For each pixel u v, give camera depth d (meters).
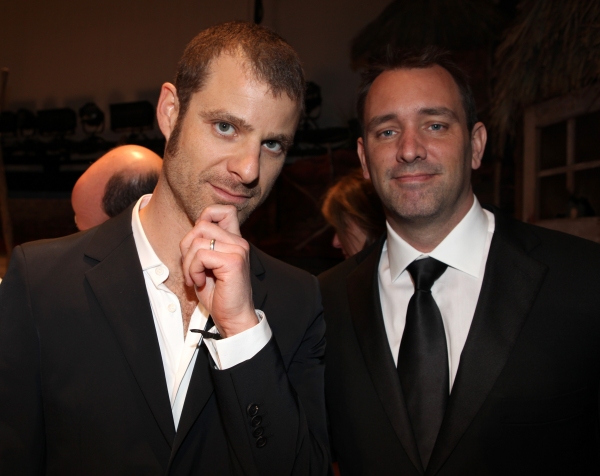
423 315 1.14
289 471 0.81
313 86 3.62
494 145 2.92
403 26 3.27
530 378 1.03
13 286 0.89
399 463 1.06
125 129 4.15
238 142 0.86
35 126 4.29
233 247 0.82
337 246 1.98
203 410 0.90
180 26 4.11
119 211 1.38
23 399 0.83
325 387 1.24
